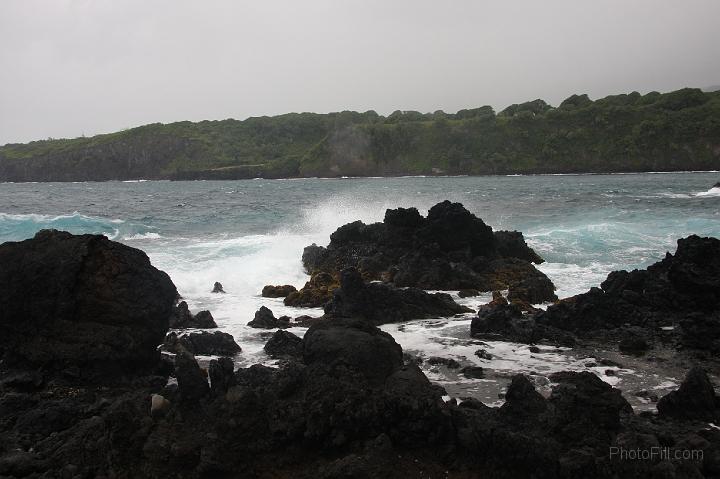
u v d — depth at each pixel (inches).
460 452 335.6
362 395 347.3
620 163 6003.9
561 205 1881.2
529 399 351.9
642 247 1015.0
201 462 315.9
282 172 6574.8
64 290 423.5
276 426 338.0
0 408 374.6
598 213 1557.6
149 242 1203.9
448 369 469.1
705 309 597.6
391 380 368.5
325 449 337.7
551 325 586.9
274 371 416.8
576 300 605.3
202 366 473.1
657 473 287.3
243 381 399.2
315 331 415.8
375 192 3068.4
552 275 852.6
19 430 353.1
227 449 324.5
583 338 561.0
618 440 308.5
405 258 833.5
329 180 5802.2
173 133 7303.2
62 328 422.9
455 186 3688.5
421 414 338.3
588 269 888.3
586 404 329.4
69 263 426.9
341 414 338.3
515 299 692.7
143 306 435.5
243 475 320.8
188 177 6628.9
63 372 411.2
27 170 6752.0
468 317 645.3
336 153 6550.2
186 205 2364.7
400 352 421.7
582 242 1059.9
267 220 1637.6
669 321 589.3
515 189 3056.1
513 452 308.7
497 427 323.0
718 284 592.1
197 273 858.8
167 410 359.6
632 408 389.4
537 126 6579.7
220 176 6550.2
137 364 434.0
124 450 321.7
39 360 414.9
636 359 498.3
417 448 339.6
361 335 403.9
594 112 6437.0
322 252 928.9
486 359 496.4
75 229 1332.4
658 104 6264.8
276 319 621.3
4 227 1309.1
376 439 333.1
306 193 3186.5
